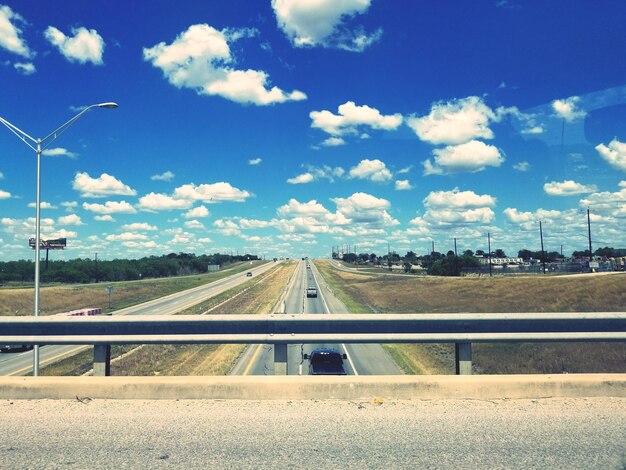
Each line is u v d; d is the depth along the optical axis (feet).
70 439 16.99
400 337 22.12
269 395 20.84
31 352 106.52
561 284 192.95
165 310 200.95
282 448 16.19
